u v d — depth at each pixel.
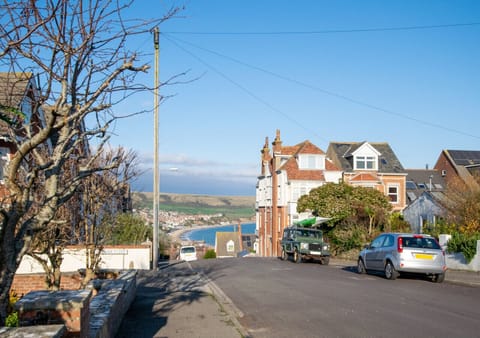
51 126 4.84
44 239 11.15
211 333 9.21
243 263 29.88
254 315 11.63
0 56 4.79
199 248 79.25
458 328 9.76
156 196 24.14
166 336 8.93
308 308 12.38
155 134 24.39
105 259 24.17
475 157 61.62
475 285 17.02
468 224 25.03
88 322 5.61
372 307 12.35
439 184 59.31
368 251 21.38
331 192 38.44
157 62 21.50
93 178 11.95
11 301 12.74
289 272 22.98
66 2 5.12
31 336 4.09
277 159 53.03
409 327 9.88
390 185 52.34
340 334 9.36
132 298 12.86
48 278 11.58
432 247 18.53
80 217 12.49
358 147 52.44
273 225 52.81
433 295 14.53
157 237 24.00
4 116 5.58
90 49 5.45
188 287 16.69
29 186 4.93
